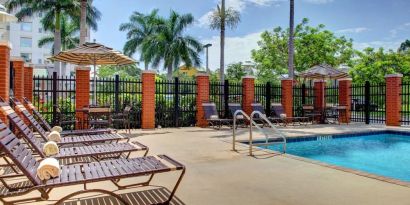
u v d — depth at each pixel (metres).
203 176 5.20
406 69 31.39
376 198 4.12
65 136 7.67
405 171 7.18
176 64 38.91
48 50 63.56
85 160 6.24
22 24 61.09
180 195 4.23
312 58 31.53
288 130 12.45
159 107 13.27
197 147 8.01
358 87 16.34
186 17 39.00
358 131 12.13
